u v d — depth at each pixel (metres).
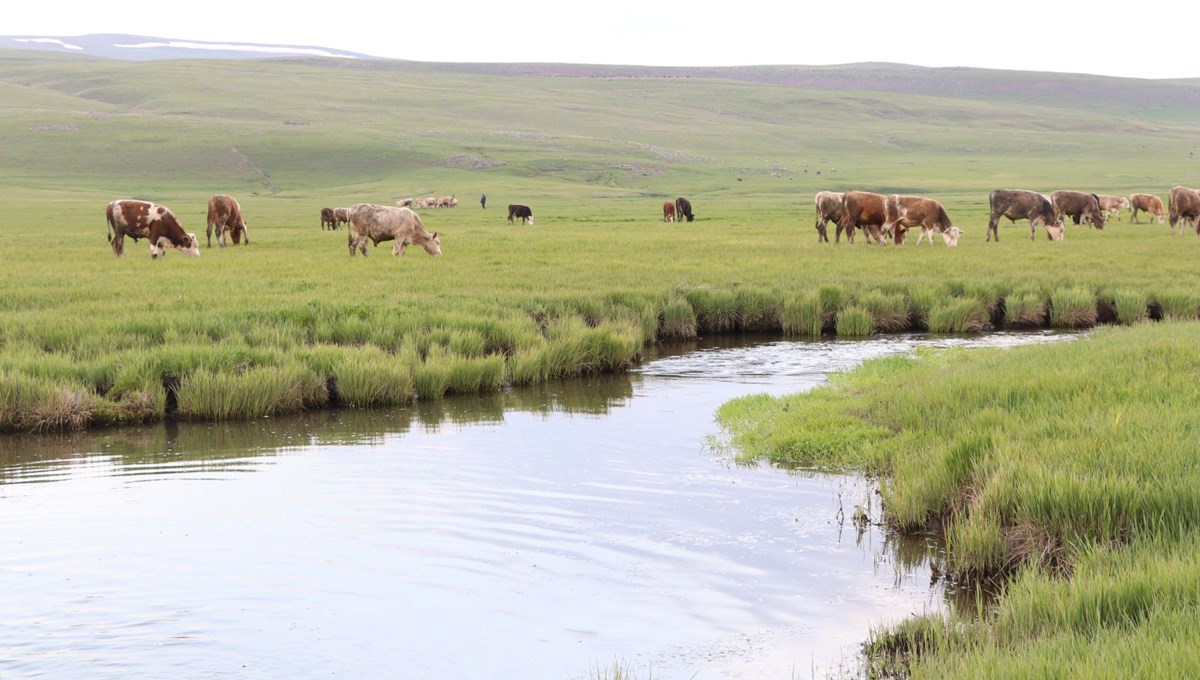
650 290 24.67
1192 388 12.33
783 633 7.60
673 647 7.36
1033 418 11.45
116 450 13.24
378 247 39.09
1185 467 9.08
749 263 31.56
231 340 17.64
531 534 9.70
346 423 14.98
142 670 6.89
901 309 24.73
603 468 12.21
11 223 62.62
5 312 20.58
